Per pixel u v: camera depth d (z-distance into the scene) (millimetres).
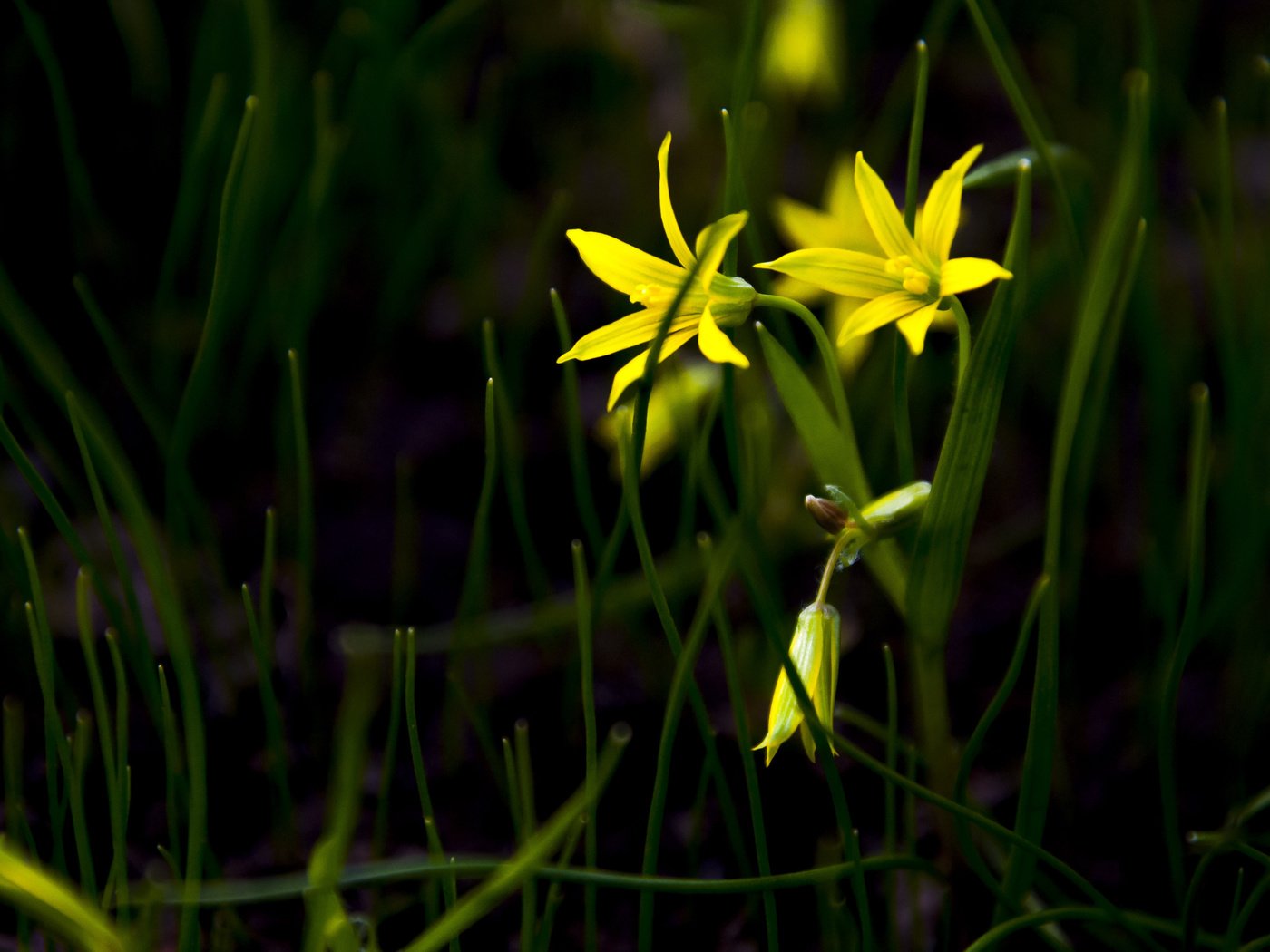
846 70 782
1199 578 494
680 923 526
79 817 486
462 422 648
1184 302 623
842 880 527
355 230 726
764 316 605
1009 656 572
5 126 676
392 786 545
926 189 741
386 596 580
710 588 506
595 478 622
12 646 546
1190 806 544
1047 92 823
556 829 463
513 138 812
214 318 531
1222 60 881
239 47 691
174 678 549
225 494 595
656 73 821
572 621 558
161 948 511
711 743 513
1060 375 647
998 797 545
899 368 499
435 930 461
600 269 483
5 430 505
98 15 721
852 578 581
